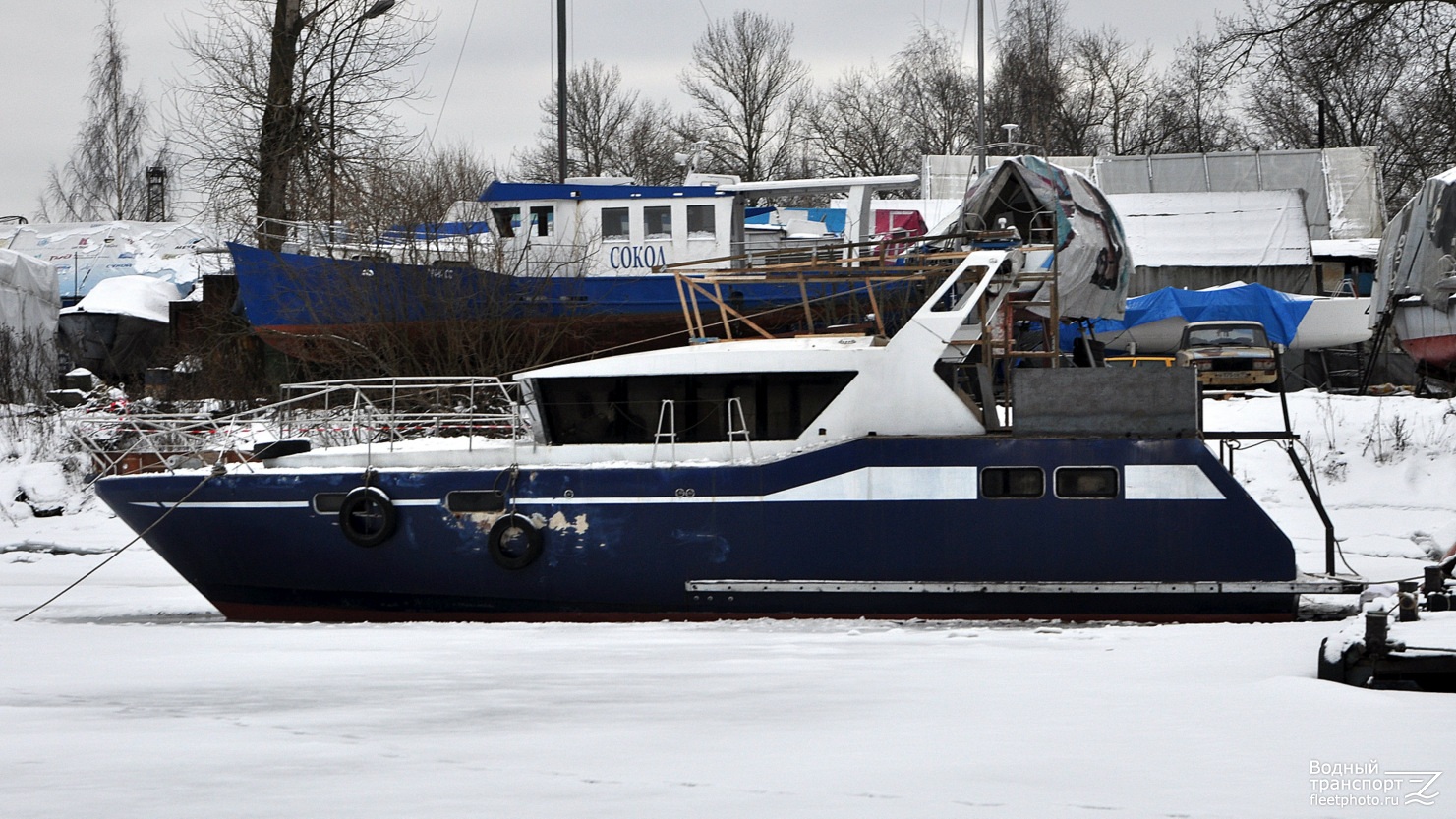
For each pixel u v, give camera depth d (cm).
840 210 7050
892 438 2562
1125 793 1074
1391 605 2080
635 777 1155
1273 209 7338
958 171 8244
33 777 1168
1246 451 4175
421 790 1105
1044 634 2295
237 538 2703
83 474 4538
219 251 5669
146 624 2664
